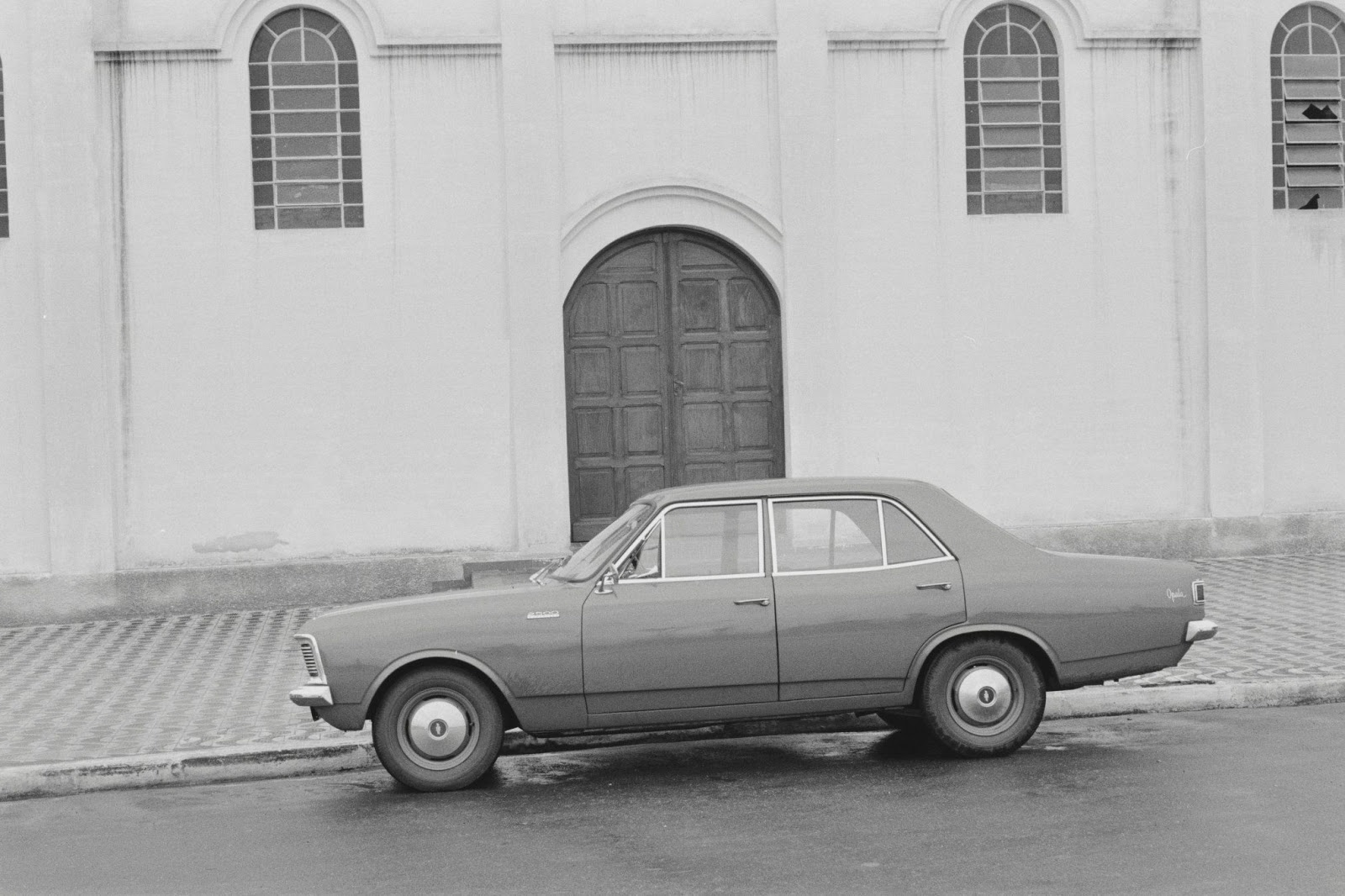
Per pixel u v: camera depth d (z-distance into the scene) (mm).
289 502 14469
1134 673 8336
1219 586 13719
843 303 14953
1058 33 15242
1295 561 14992
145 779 8648
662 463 15000
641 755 8945
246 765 8758
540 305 14594
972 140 15211
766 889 5930
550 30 14594
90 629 13742
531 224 14586
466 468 14625
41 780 8555
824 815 7152
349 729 7941
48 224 14086
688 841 6754
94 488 14180
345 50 14602
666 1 14766
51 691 11000
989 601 8172
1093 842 6453
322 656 7883
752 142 14883
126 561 14297
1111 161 15297
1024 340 15180
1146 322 15320
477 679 8016
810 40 14789
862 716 9547
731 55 14844
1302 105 15578
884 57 15023
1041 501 15203
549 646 7957
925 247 15055
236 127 14422
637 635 7984
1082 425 15250
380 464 14547
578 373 14914
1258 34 15422
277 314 14469
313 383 14500
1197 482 15398
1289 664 10258
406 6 14578
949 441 15094
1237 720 9164
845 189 14984
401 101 14602
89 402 14172
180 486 14352
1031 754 8375
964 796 7422
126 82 14312
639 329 14984
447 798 7906
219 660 12000
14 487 14164
